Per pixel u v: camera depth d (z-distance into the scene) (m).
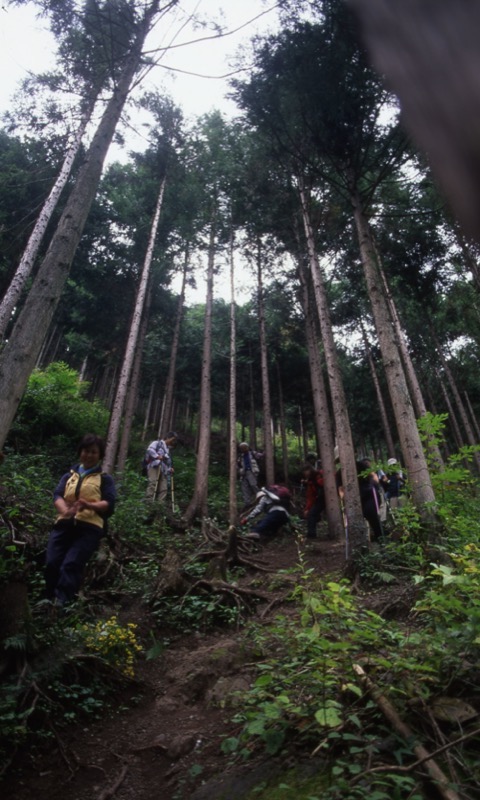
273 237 16.52
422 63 0.58
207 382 15.08
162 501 10.52
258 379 26.94
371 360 22.92
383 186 10.83
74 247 5.55
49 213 10.89
